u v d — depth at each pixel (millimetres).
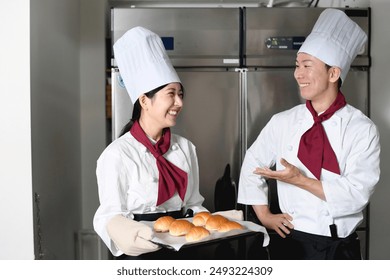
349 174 1494
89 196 3008
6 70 1699
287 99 2537
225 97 2533
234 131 2541
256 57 2520
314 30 1604
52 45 2113
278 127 1666
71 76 2641
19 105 1706
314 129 1562
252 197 1684
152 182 1335
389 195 2623
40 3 1890
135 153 1341
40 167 1861
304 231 1554
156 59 1374
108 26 3119
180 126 2533
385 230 2648
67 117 2516
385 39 2549
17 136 1708
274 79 2531
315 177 1526
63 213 2361
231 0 3123
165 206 1398
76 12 2816
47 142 1998
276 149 1670
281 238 1604
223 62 2514
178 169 1419
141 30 1397
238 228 1318
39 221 1812
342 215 1488
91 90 2988
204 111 2531
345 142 1535
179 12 2521
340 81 1604
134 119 1434
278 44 2527
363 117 1565
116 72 2502
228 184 2547
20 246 1718
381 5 2541
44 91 1945
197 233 1240
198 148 2541
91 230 2838
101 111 3004
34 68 1778
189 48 2521
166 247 1154
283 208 1631
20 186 1714
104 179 1305
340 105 1558
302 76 1562
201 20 2521
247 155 1730
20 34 1701
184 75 2521
